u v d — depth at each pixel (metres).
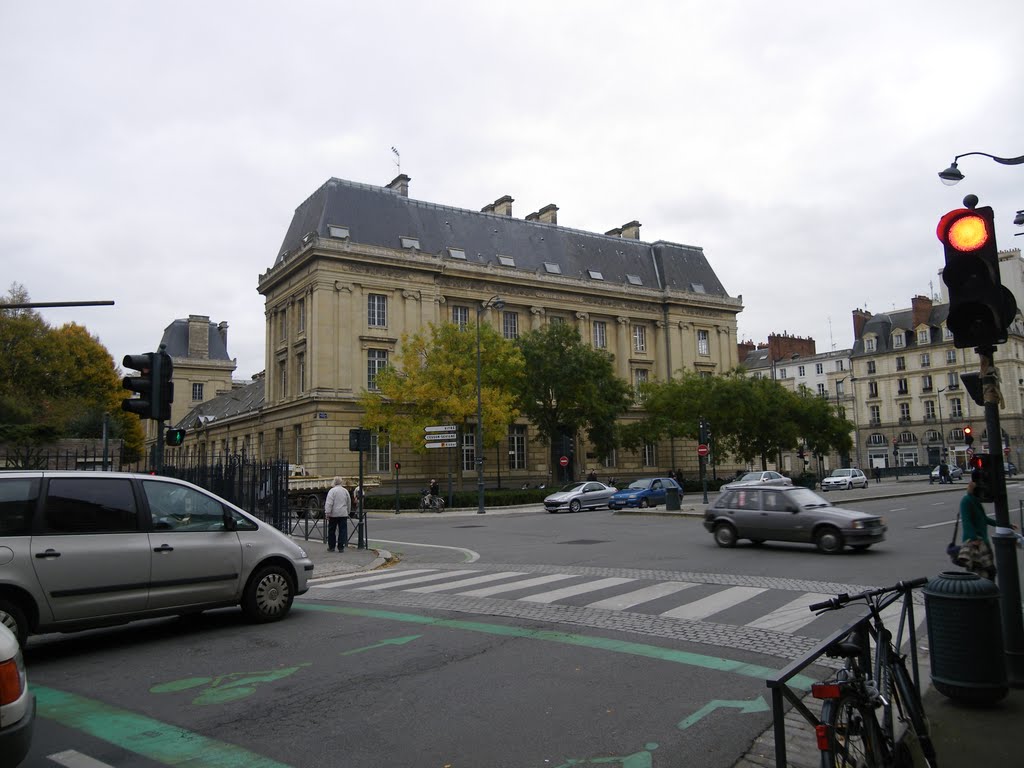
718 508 17.05
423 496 38.94
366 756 4.82
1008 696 5.56
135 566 7.84
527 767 4.64
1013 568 5.86
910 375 82.44
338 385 44.50
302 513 29.78
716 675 6.51
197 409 79.56
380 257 46.41
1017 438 73.62
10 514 7.23
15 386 49.69
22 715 3.99
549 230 59.06
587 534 21.53
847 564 13.64
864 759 3.54
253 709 5.73
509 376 42.88
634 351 60.50
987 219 5.67
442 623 8.75
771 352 96.12
